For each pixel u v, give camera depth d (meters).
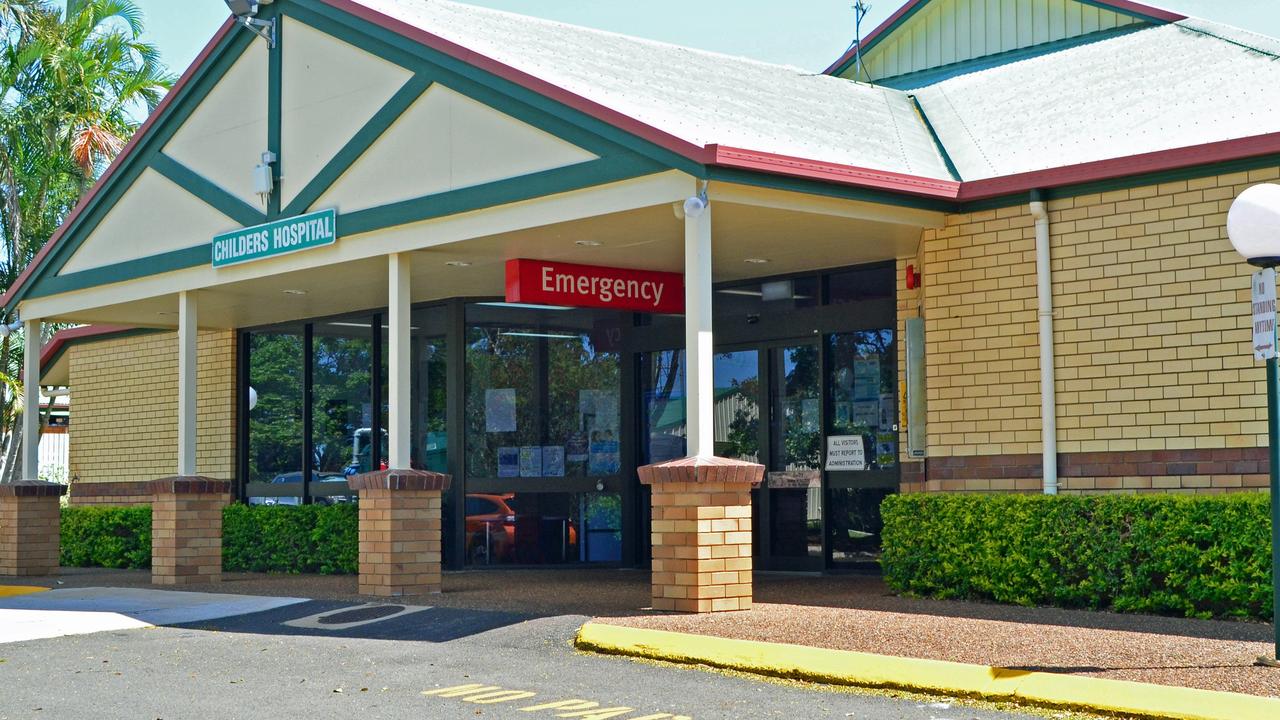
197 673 9.53
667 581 11.34
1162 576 10.91
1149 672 8.20
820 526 15.44
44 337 30.94
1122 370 12.12
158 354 21.62
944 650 9.06
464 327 17.41
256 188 15.14
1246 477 11.45
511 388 17.41
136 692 8.82
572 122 12.09
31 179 29.92
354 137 14.27
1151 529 10.89
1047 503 11.52
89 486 22.75
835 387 15.43
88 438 22.84
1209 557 10.54
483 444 17.36
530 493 17.30
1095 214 12.34
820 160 11.67
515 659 9.71
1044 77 15.96
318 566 17.36
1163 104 13.60
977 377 12.98
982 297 12.96
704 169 11.08
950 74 19.97
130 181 17.03
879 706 7.98
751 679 8.88
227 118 15.84
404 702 8.29
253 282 15.89
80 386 23.09
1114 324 12.19
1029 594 11.54
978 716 7.64
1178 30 16.14
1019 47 19.34
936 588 12.27
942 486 13.17
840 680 8.59
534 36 14.99
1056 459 12.42
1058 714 7.65
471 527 17.27
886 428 14.94
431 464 17.64
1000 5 19.61
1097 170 12.08
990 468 12.88
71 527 20.62
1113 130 13.27
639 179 11.73
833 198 12.09
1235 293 11.55
